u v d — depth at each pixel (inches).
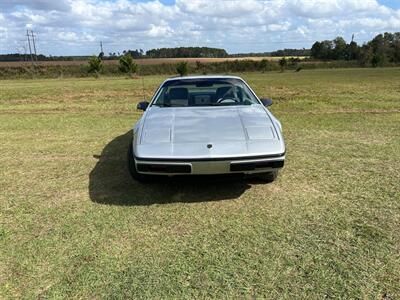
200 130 152.1
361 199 152.9
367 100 510.0
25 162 219.5
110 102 568.7
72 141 276.4
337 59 4074.8
